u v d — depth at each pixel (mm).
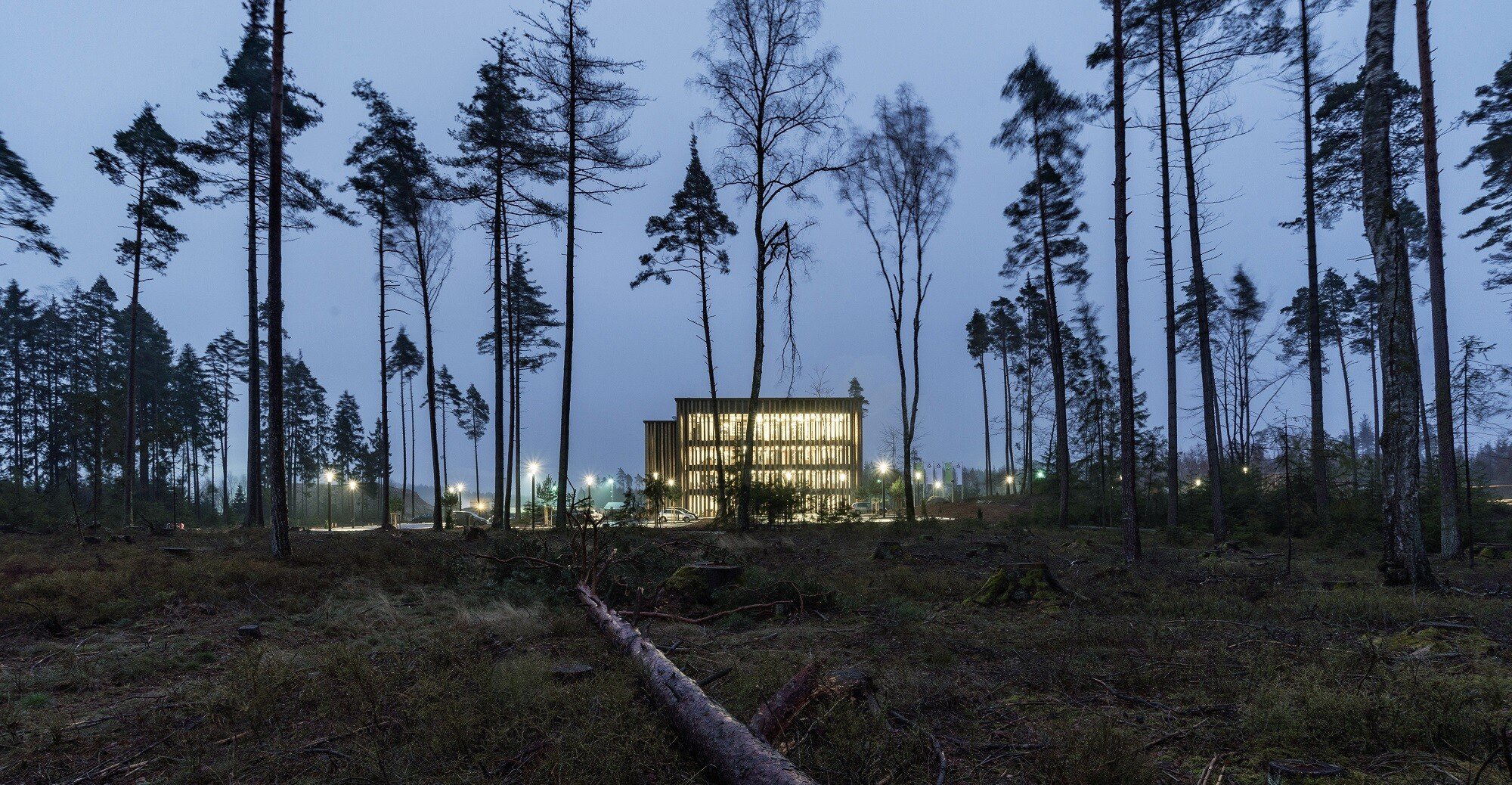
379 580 10203
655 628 7293
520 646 6145
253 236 25797
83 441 37875
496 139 24812
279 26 13125
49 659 5934
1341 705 3658
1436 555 14422
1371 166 10047
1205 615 7406
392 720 4043
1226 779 3191
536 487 50719
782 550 15477
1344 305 41250
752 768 2814
